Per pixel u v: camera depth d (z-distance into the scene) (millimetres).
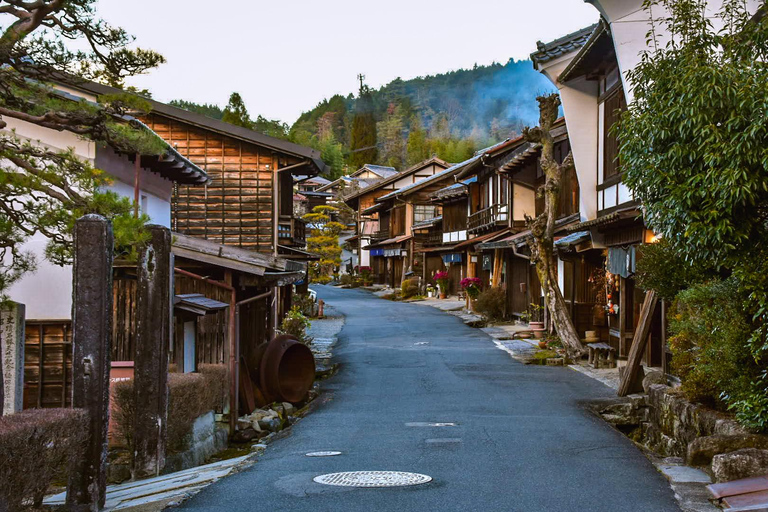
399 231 53656
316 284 67312
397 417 11211
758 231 6617
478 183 36656
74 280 6012
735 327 7453
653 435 10172
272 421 11539
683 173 6797
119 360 10180
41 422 5129
